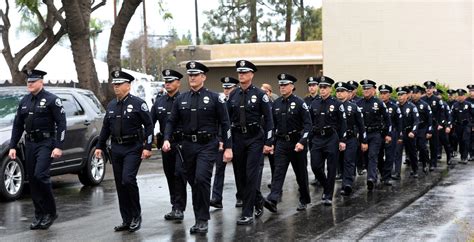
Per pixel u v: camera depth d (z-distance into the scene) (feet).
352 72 82.38
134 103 28.58
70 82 78.89
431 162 54.39
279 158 33.35
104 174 45.32
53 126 29.55
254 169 30.22
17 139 30.14
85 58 61.87
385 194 39.93
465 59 80.12
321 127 35.81
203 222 28.30
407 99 49.47
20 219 31.96
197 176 27.91
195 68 28.30
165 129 29.37
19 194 37.83
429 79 80.94
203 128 28.14
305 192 33.99
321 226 29.86
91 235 28.14
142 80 79.87
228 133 28.32
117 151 28.76
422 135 51.03
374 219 31.42
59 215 32.89
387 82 81.76
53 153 29.14
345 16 82.23
